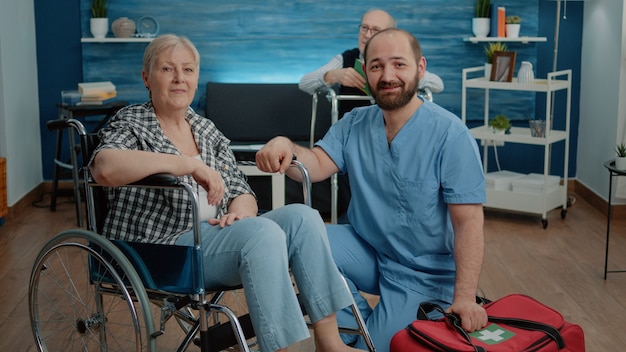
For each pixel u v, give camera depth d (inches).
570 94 195.5
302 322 86.8
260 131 201.5
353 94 169.8
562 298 140.2
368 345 93.7
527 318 90.4
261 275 86.0
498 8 202.8
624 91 185.5
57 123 98.0
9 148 189.2
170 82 97.3
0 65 185.6
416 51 99.7
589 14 205.9
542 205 183.0
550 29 211.2
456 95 212.7
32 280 101.2
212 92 203.5
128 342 121.3
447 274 103.8
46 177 215.3
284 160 100.0
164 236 96.6
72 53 210.5
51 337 122.6
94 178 90.8
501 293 142.2
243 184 104.8
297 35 210.4
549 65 213.0
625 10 182.9
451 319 88.4
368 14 161.3
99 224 99.0
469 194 98.4
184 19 208.7
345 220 153.2
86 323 99.1
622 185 185.3
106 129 96.5
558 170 217.5
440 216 102.0
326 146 108.1
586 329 127.0
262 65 211.2
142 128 96.7
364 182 104.5
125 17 207.0
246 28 209.6
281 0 208.5
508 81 189.6
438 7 209.0
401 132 101.3
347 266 105.9
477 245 97.9
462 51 210.5
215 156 104.3
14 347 119.1
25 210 197.9
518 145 216.4
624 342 122.1
